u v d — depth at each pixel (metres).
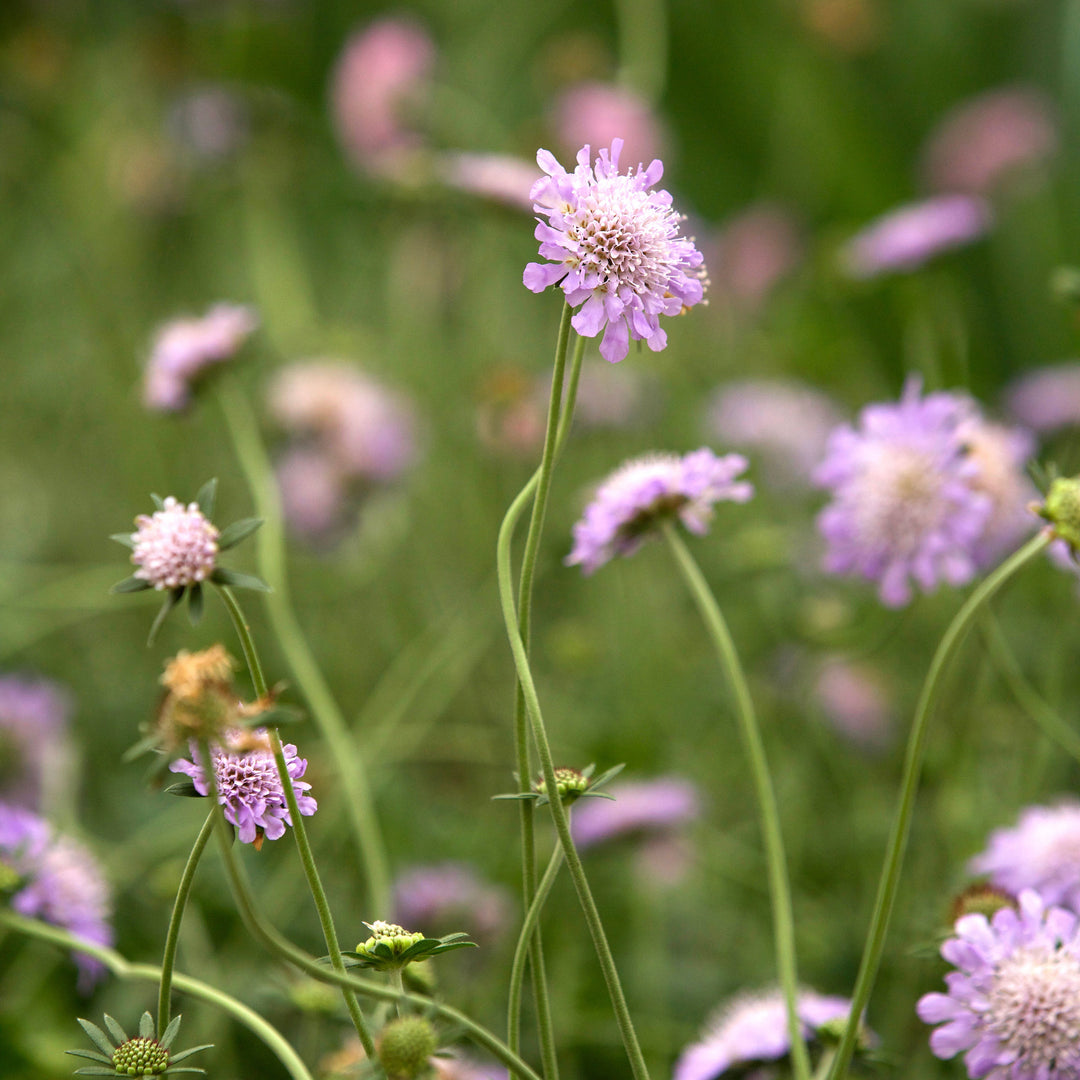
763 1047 1.18
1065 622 1.46
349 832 1.60
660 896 1.49
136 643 2.10
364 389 2.11
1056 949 1.15
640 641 1.85
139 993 1.36
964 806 1.42
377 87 2.47
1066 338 2.84
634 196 1.10
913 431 1.30
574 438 2.10
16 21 2.73
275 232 2.58
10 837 1.23
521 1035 1.35
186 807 1.61
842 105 3.14
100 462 2.52
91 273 2.51
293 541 2.05
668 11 3.13
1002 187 2.91
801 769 1.66
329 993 1.21
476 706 1.97
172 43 2.80
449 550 2.24
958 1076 1.29
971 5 3.28
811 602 1.77
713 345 2.64
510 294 2.72
